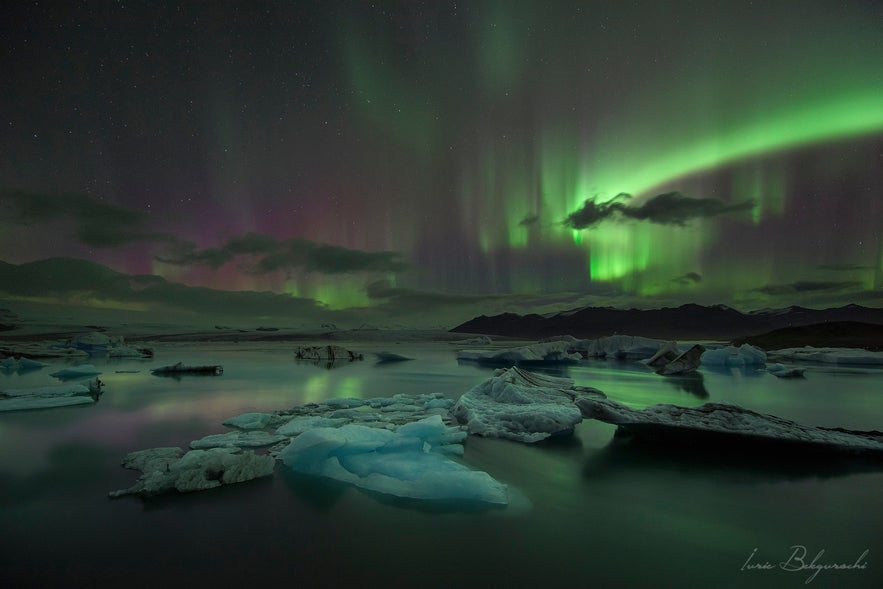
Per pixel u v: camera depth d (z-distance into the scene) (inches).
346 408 534.9
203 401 591.2
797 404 593.3
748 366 1219.9
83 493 252.7
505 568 178.5
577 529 213.3
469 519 222.8
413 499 245.3
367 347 2711.6
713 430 346.6
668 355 1263.5
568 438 382.0
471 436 390.3
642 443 366.9
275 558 184.7
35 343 1722.4
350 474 274.2
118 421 452.1
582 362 1422.2
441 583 167.8
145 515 224.5
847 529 214.8
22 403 529.3
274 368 1171.3
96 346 1604.3
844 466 306.5
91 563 179.9
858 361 1307.8
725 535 208.2
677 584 167.9
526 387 520.4
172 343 3157.0
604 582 168.9
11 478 278.8
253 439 364.8
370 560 183.9
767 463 314.3
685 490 264.4
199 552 189.8
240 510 231.3
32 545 194.2
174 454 319.3
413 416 469.1
